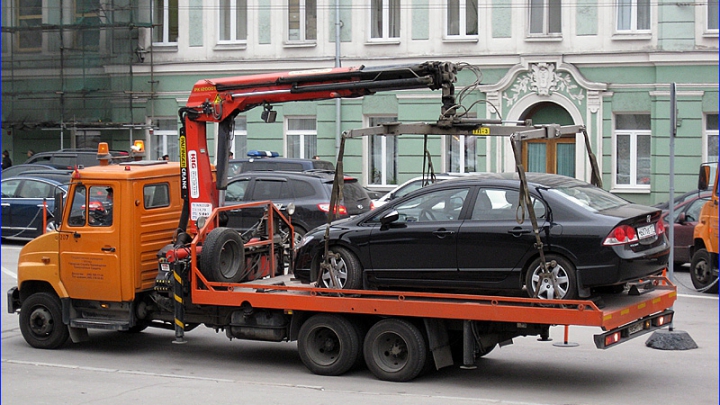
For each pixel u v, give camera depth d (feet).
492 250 32.81
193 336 44.42
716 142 88.33
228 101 39.32
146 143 109.91
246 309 36.50
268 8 103.45
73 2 111.24
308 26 102.99
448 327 33.68
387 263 34.86
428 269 34.04
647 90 90.17
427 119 97.76
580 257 31.27
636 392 32.07
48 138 114.11
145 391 32.50
